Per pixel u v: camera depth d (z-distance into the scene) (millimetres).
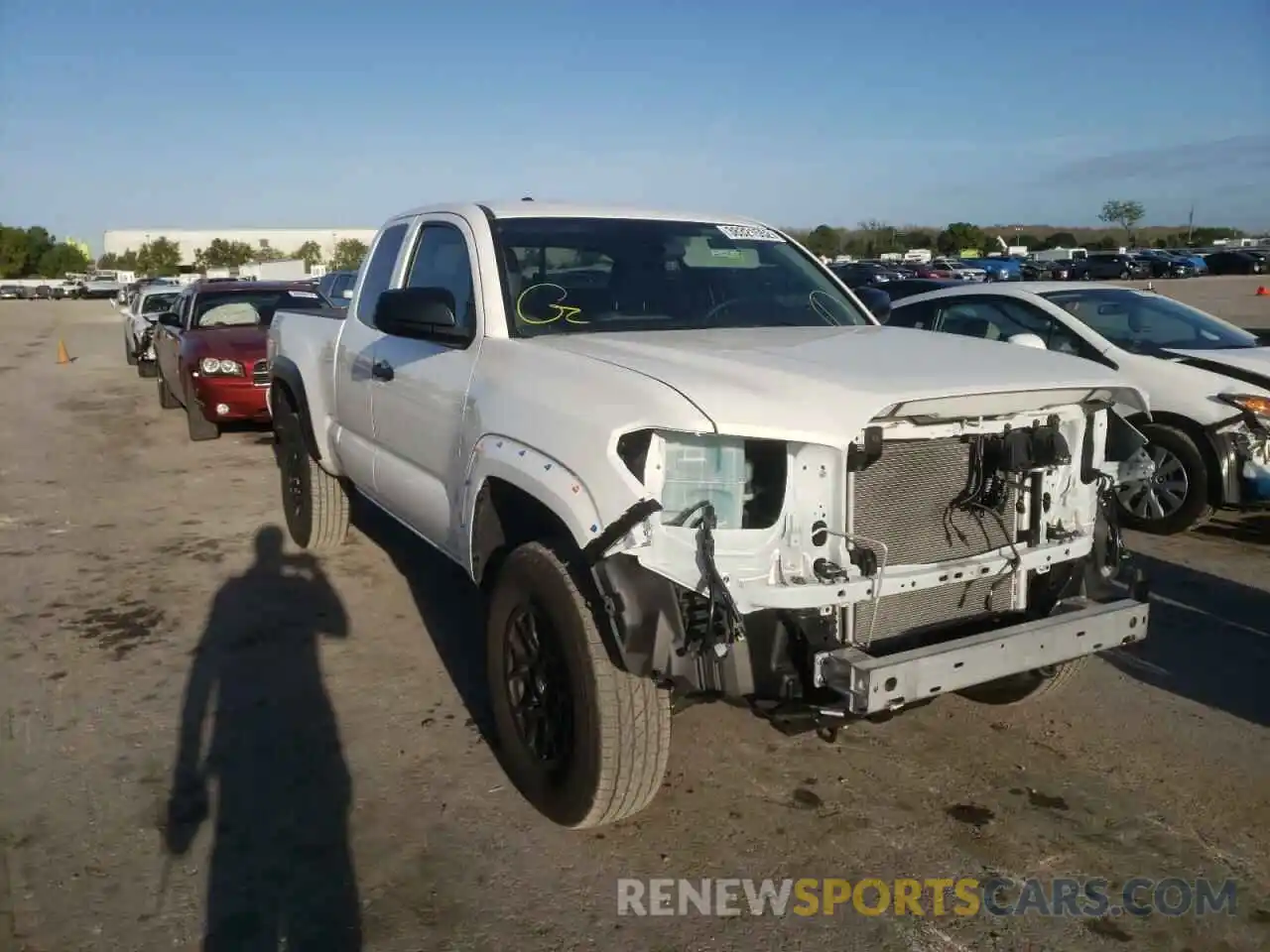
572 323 4160
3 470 9695
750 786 3816
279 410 6746
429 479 4445
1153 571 6258
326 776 3875
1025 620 3475
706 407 2969
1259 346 7520
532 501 3527
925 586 3182
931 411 3082
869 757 4035
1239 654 5012
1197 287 39281
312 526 6508
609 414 3104
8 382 18000
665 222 4859
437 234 4832
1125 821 3592
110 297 77688
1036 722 4320
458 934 3014
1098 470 3574
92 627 5395
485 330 4086
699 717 4359
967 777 3881
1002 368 3359
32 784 3803
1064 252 63062
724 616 2869
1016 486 3336
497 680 3730
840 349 3650
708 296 4512
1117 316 7797
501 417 3621
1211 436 6684
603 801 3297
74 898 3154
